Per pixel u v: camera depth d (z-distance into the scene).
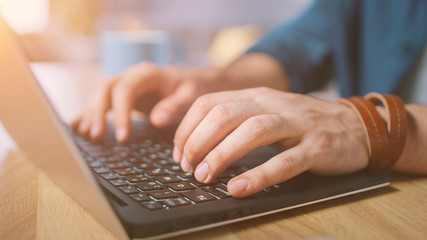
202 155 0.43
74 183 0.33
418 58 1.04
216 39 2.90
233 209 0.34
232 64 1.02
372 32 1.09
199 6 3.07
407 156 0.51
